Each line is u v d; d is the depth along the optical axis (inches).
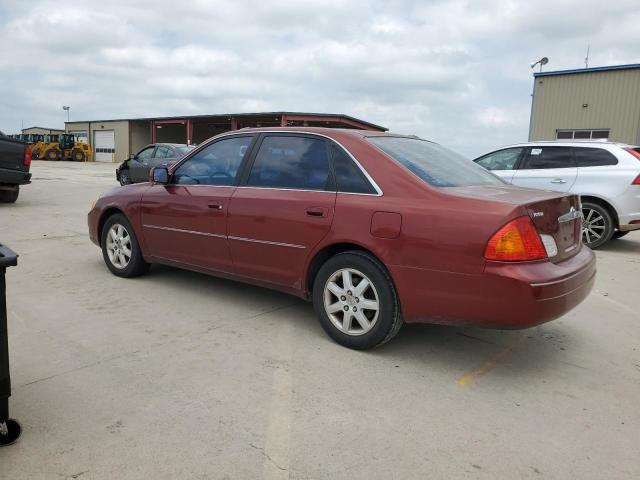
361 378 130.3
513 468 95.8
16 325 159.5
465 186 146.3
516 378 133.3
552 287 121.9
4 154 432.1
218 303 186.5
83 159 1980.8
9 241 293.6
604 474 94.7
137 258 209.5
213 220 175.8
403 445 102.0
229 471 92.6
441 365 139.7
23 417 107.8
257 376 129.5
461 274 125.7
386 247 135.5
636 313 189.6
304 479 91.0
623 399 123.6
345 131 157.8
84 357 137.7
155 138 1862.7
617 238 362.6
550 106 860.6
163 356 139.7
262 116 1542.8
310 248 151.1
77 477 89.7
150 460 94.9
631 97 789.9
